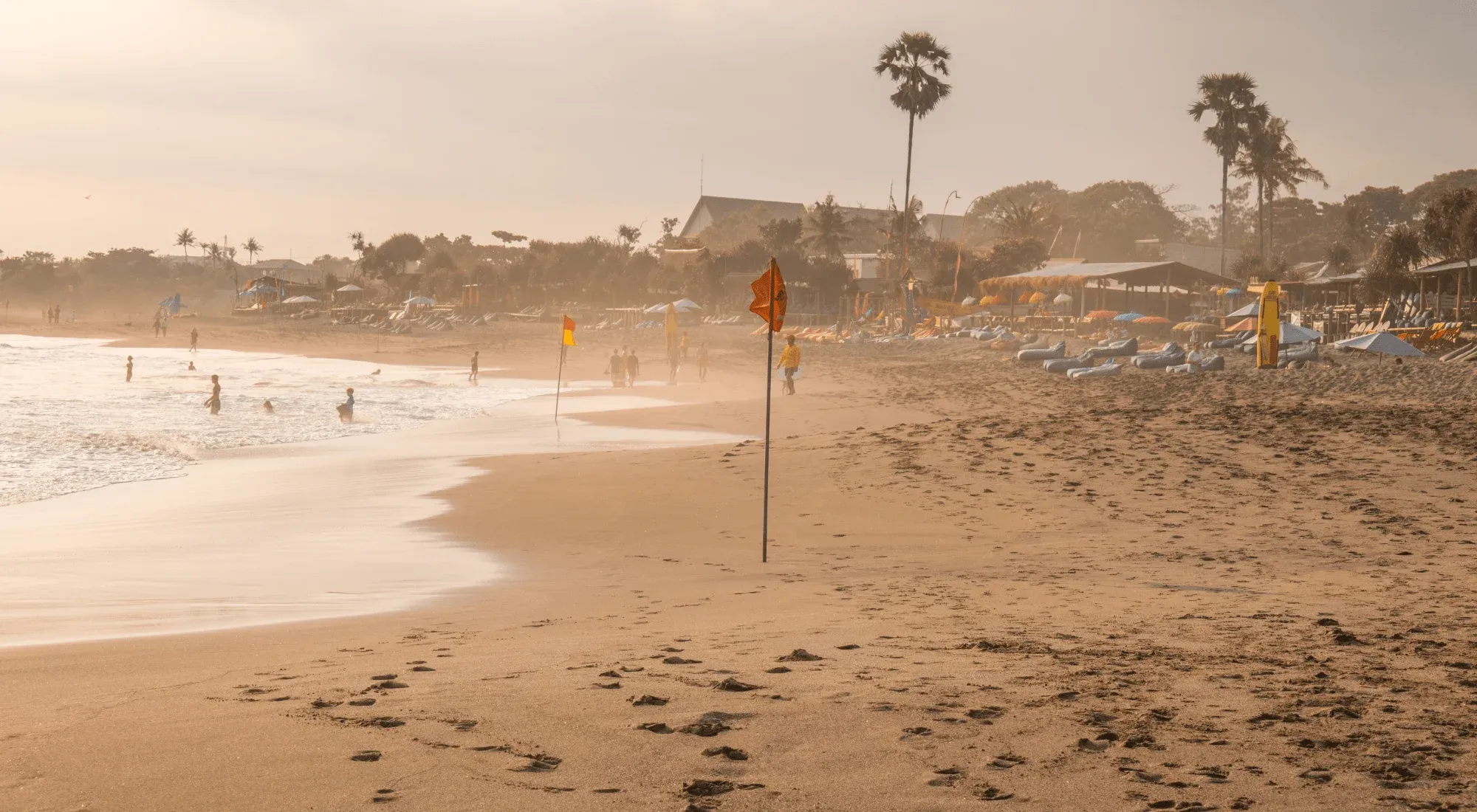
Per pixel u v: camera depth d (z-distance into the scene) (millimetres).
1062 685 5688
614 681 5859
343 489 19344
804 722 4965
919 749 4531
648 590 10320
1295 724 4879
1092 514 14328
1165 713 5082
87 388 48562
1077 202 159375
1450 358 36438
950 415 30594
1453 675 5852
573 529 14703
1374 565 10672
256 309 141500
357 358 76688
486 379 57312
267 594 10688
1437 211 54062
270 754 4477
